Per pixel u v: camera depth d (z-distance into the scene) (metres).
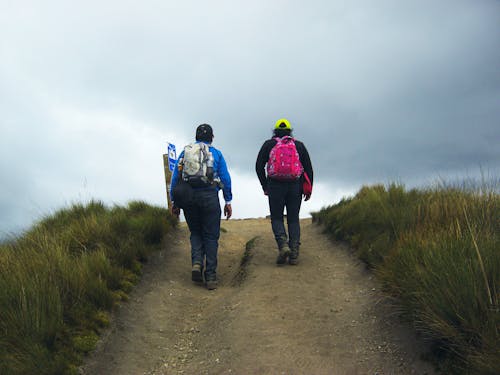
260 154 5.23
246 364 3.07
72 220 5.70
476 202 4.51
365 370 2.89
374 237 5.04
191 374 3.09
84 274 3.86
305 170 5.29
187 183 4.72
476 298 2.77
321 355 3.11
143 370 3.15
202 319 4.03
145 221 5.70
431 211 4.69
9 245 4.71
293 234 5.22
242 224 9.39
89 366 3.02
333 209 7.59
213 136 5.08
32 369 2.72
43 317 3.10
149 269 4.94
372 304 3.80
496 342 2.45
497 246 3.24
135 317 3.87
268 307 3.92
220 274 5.41
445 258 3.23
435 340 2.93
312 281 4.57
